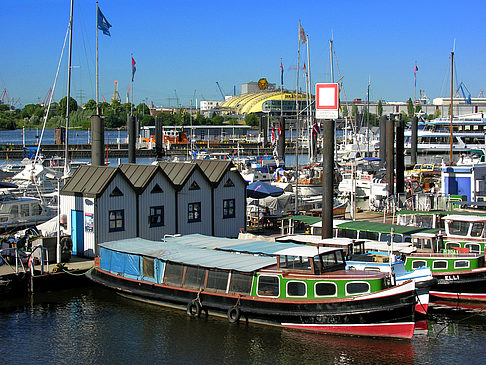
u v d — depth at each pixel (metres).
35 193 75.38
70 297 43.25
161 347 34.06
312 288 35.25
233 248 41.69
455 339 35.47
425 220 51.03
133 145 79.81
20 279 43.19
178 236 47.94
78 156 186.25
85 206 49.59
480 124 141.88
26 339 35.31
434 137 142.88
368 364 31.69
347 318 34.22
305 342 34.38
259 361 32.19
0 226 55.16
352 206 65.94
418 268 41.44
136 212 51.50
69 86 67.12
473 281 41.41
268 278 36.50
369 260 41.22
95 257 46.94
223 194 58.56
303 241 43.38
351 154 142.88
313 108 174.62
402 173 75.00
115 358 32.72
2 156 167.75
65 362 32.22
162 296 40.19
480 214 50.09
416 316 37.16
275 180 101.44
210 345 34.22
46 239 47.72
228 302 37.69
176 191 54.31
